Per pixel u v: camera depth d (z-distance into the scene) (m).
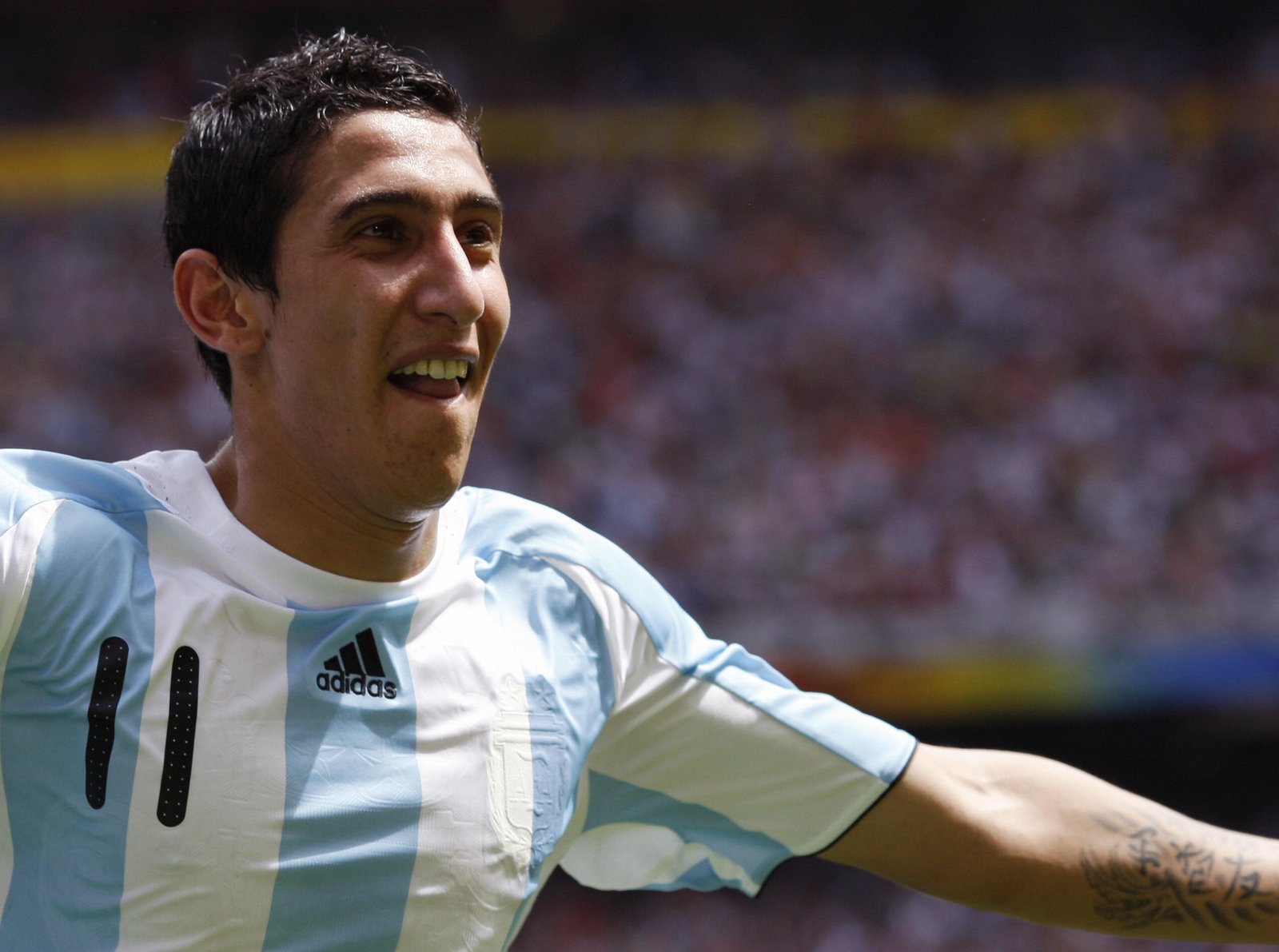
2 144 69.69
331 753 5.49
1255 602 47.84
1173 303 61.66
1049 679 46.84
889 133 71.75
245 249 5.69
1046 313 62.03
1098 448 55.06
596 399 58.56
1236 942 6.46
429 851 5.57
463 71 74.12
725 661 6.44
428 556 6.01
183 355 59.31
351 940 5.46
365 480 5.63
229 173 5.69
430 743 5.67
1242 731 53.19
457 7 74.94
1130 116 71.44
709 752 6.36
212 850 5.28
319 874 5.39
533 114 72.56
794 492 53.78
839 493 53.38
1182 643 47.03
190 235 5.90
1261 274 63.31
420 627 5.82
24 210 68.62
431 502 5.67
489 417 57.75
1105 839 6.35
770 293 63.47
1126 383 58.28
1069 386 58.06
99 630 5.34
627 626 6.31
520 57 74.81
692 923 50.75
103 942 5.22
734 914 50.84
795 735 6.32
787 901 50.69
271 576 5.66
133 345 60.34
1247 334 60.47
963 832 6.30
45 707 5.30
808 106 72.81
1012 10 75.31
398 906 5.53
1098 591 48.72
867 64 74.62
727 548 51.53
